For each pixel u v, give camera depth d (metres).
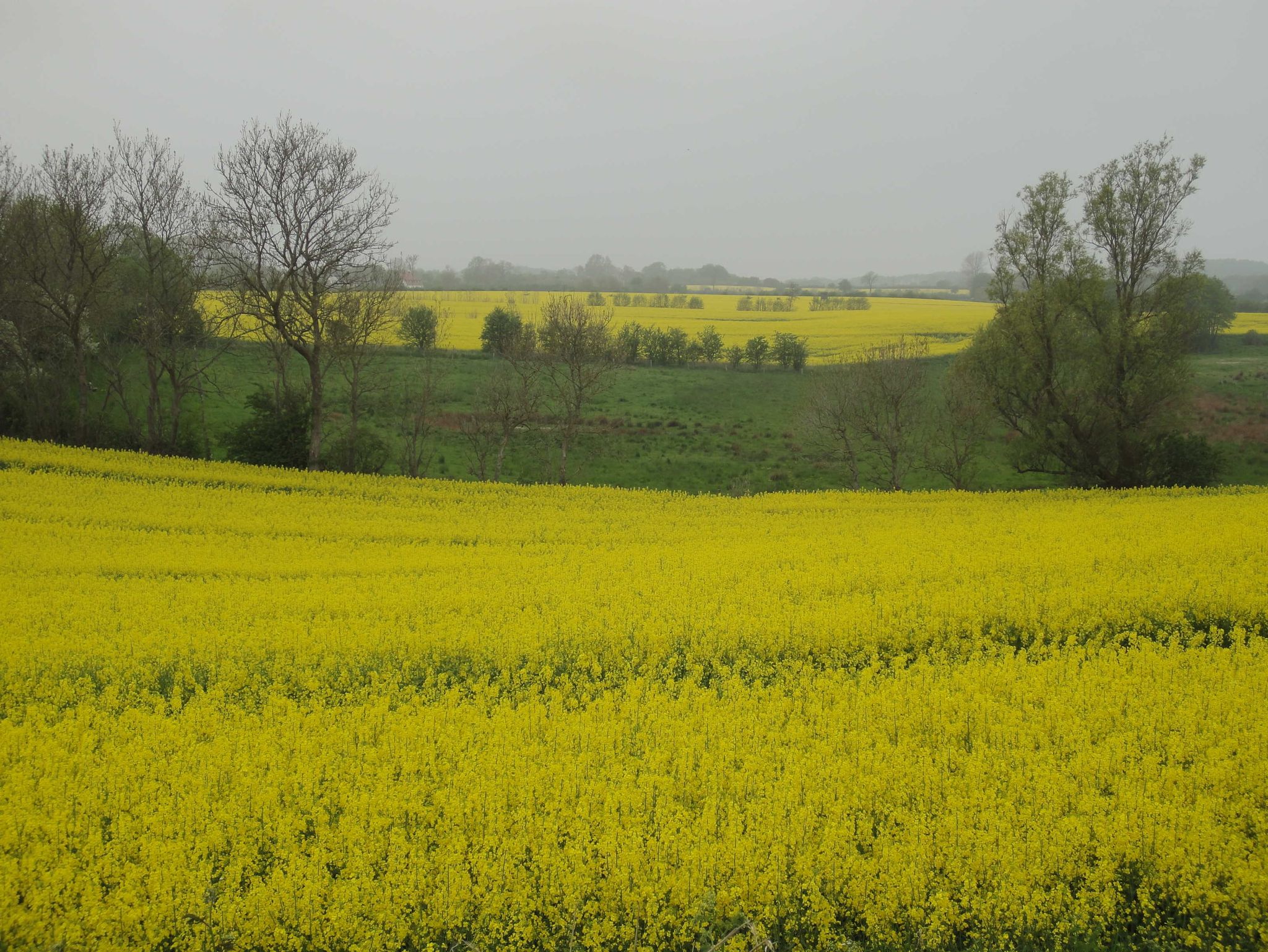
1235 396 53.12
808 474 46.34
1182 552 21.80
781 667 14.69
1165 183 39.97
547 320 45.28
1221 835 8.78
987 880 8.37
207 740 11.73
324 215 36.78
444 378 53.31
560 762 10.52
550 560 23.09
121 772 10.34
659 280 172.12
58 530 24.55
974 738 11.39
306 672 14.35
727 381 61.88
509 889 8.27
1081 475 42.25
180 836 9.04
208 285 37.72
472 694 13.95
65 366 41.53
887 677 14.21
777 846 8.51
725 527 28.81
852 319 95.69
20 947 7.53
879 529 27.53
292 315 37.62
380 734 11.88
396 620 17.55
